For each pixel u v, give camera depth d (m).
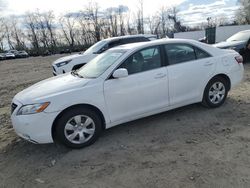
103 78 4.16
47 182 3.28
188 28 62.09
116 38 10.39
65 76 4.86
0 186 3.29
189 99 4.91
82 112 3.99
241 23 53.28
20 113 3.85
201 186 2.90
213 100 5.23
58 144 4.29
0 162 3.92
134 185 3.04
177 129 4.49
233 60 5.34
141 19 62.88
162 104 4.62
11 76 16.11
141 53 4.47
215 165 3.28
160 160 3.53
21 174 3.53
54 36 74.00
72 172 3.45
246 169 3.14
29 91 4.25
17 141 4.59
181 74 4.70
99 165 3.55
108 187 3.06
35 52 66.81
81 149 4.07
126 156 3.73
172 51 4.72
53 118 3.81
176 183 2.99
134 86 4.30
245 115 4.85
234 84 5.41
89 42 71.56
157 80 4.47
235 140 3.91
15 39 76.69
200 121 4.74
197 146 3.83
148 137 4.28
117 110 4.25
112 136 4.43
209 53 5.09
